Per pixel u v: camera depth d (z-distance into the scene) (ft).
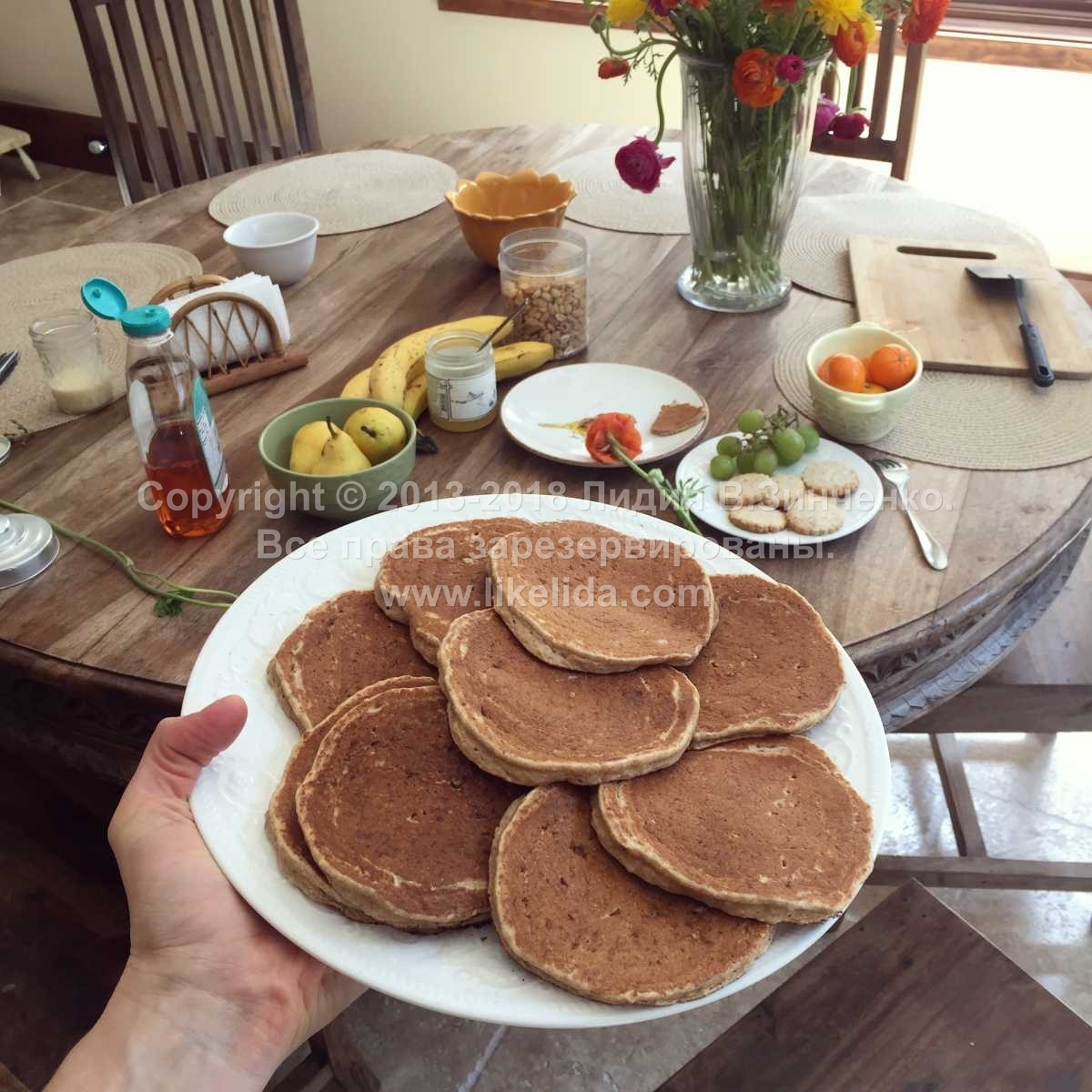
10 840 3.50
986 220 5.00
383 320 4.40
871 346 3.71
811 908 1.99
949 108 8.13
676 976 1.92
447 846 2.13
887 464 3.43
